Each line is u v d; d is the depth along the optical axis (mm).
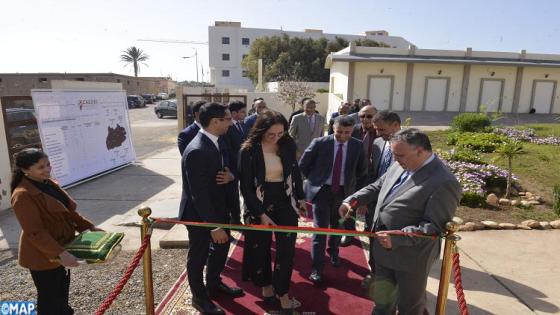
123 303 3670
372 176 3920
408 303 2645
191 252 3248
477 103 24578
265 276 3473
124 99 10609
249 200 3221
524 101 24844
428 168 2449
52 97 7602
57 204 2678
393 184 2680
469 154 8719
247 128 5484
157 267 4457
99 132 9312
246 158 3199
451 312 3471
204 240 3207
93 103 9078
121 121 10383
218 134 3145
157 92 63531
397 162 2771
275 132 3137
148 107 42500
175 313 3354
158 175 9453
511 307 3547
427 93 24219
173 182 8734
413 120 21188
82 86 8875
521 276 4137
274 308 3463
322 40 43969
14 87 28281
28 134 7281
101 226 5855
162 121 26359
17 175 2598
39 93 7230
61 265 2807
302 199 3545
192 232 3189
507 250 4785
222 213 3291
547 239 5137
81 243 2672
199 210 2996
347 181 3973
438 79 24094
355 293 3730
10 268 4441
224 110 3086
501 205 6582
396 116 3691
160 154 12703
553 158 9609
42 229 2572
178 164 10891
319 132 6602
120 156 10266
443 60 23031
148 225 2801
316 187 3998
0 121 6449
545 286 3926
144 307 3605
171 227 5852
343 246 4867
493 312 3465
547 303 3613
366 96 23969
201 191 2988
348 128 3871
